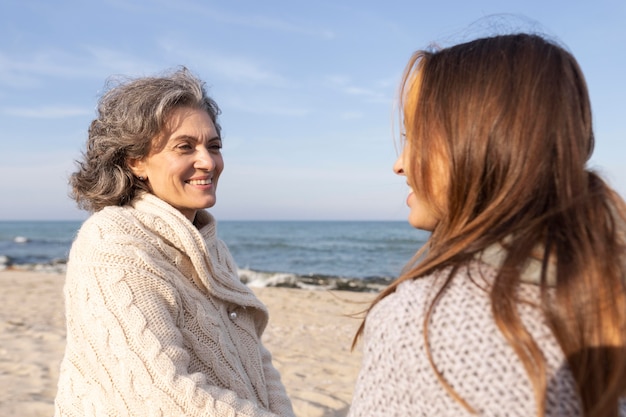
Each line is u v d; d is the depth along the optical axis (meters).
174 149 2.10
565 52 1.04
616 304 0.87
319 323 8.91
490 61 1.02
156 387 1.65
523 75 0.99
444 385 0.86
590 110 1.04
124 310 1.75
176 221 2.06
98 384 1.73
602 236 0.91
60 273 19.41
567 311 0.86
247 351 2.16
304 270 25.05
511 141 0.97
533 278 0.90
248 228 83.19
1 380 5.02
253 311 2.29
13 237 60.88
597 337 0.86
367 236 53.81
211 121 2.22
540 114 0.97
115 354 1.70
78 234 2.02
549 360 0.85
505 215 0.96
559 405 0.83
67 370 1.83
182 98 2.13
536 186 0.96
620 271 0.89
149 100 2.06
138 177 2.17
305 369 5.89
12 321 8.29
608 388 0.84
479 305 0.89
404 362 0.91
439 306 0.91
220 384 1.94
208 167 2.13
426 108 1.05
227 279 2.18
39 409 4.28
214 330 1.99
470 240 0.96
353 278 17.88
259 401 2.12
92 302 1.79
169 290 1.88
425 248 1.10
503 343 0.86
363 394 0.97
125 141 2.05
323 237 52.34
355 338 1.24
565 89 0.99
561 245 0.91
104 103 2.13
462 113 1.01
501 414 0.83
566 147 0.96
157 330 1.74
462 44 1.09
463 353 0.86
